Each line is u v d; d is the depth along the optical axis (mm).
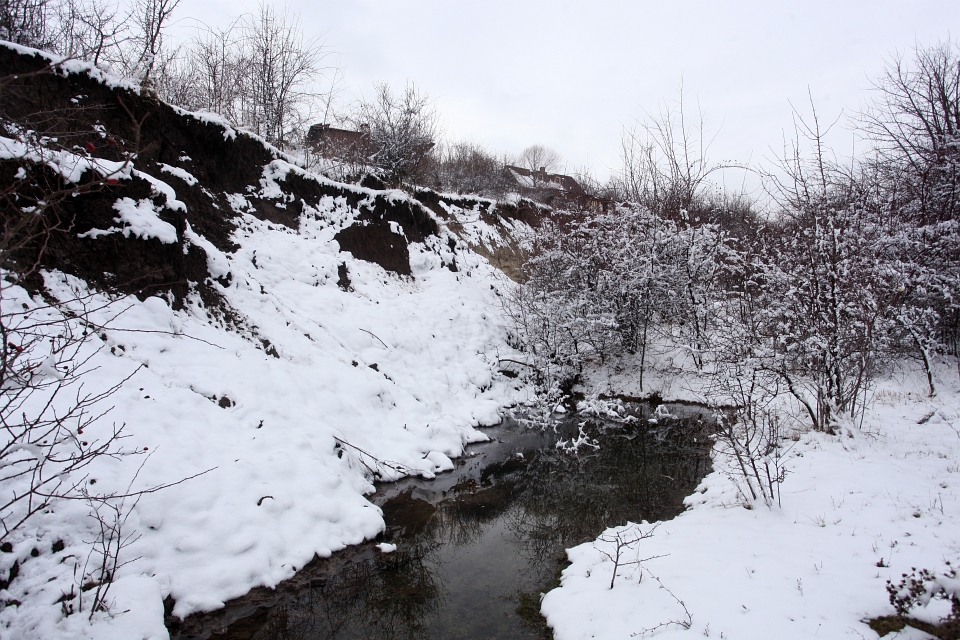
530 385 14812
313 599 5305
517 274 22031
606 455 10289
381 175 19922
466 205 23547
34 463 4711
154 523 5117
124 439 5562
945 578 4246
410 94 20766
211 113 12203
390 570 5930
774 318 10852
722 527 6059
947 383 11539
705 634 3982
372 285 14031
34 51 8961
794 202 9742
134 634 4062
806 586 4477
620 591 4922
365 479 8023
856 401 10016
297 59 18016
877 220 10656
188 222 10031
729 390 8070
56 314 6578
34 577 4180
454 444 10070
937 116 14570
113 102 10008
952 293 11453
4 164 6555
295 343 9836
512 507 7801
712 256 14812
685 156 15102
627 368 16203
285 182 13570
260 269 11258
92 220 7582
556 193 34062
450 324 14797
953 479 6574
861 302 9188
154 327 7582
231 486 5891
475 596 5457
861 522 5531
